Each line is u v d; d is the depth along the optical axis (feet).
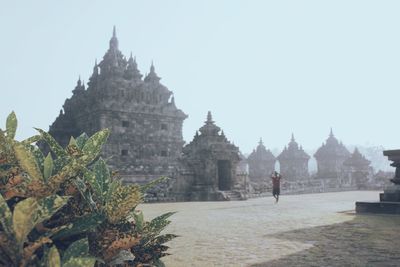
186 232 34.19
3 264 5.82
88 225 6.60
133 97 143.95
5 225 5.82
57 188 6.37
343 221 40.91
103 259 6.73
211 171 95.96
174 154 148.25
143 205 74.28
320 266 19.95
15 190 6.31
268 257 22.54
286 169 208.54
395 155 50.34
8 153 7.45
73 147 7.36
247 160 220.64
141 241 8.11
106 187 7.95
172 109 152.05
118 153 133.28
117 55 155.02
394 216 45.75
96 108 134.10
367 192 129.39
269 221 42.16
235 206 68.08
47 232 6.15
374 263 20.39
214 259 22.22
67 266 5.45
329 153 204.33
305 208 60.59
